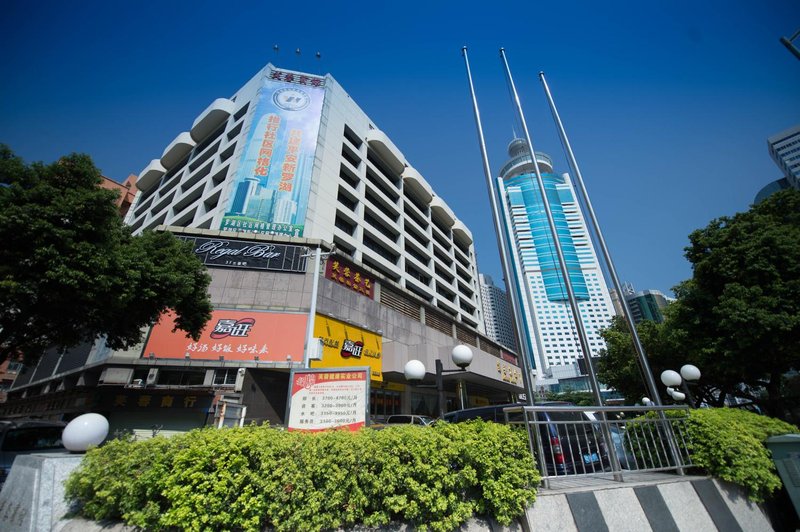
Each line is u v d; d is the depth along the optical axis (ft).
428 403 94.58
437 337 103.09
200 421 55.52
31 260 29.76
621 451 24.02
